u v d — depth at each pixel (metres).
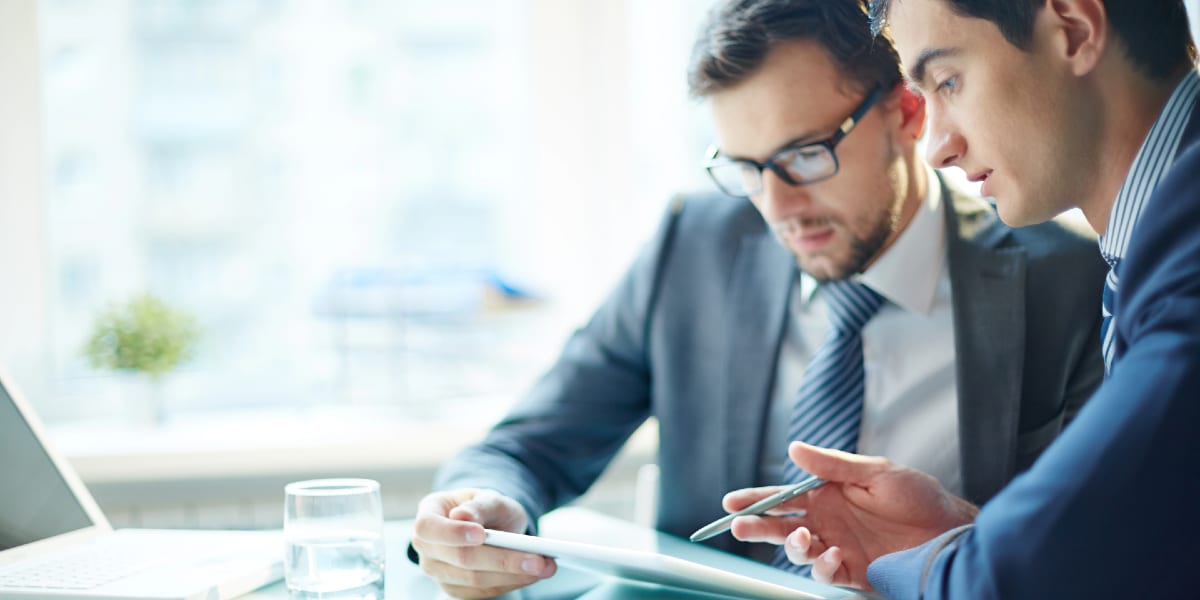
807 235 1.25
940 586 0.78
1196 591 0.67
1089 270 1.30
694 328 1.49
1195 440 0.67
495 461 1.35
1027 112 0.85
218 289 2.30
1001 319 1.27
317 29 2.32
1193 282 0.70
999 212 0.91
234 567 1.01
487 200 2.42
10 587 0.94
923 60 0.90
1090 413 0.71
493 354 2.38
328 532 0.91
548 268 2.42
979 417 1.26
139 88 2.24
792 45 1.18
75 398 2.21
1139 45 0.83
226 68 2.28
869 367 1.36
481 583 0.99
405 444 2.10
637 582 1.04
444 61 2.39
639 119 2.44
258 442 2.05
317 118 2.33
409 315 2.29
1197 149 0.74
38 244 2.14
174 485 1.98
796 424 1.36
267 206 2.31
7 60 2.10
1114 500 0.68
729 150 1.25
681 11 2.44
